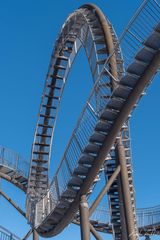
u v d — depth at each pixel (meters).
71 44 28.14
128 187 19.86
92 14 24.17
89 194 18.38
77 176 17.70
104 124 16.09
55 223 22.30
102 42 22.52
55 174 20.69
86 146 16.55
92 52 22.50
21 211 28.02
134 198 22.20
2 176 29.56
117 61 20.56
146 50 14.30
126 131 20.69
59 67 28.78
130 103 15.48
